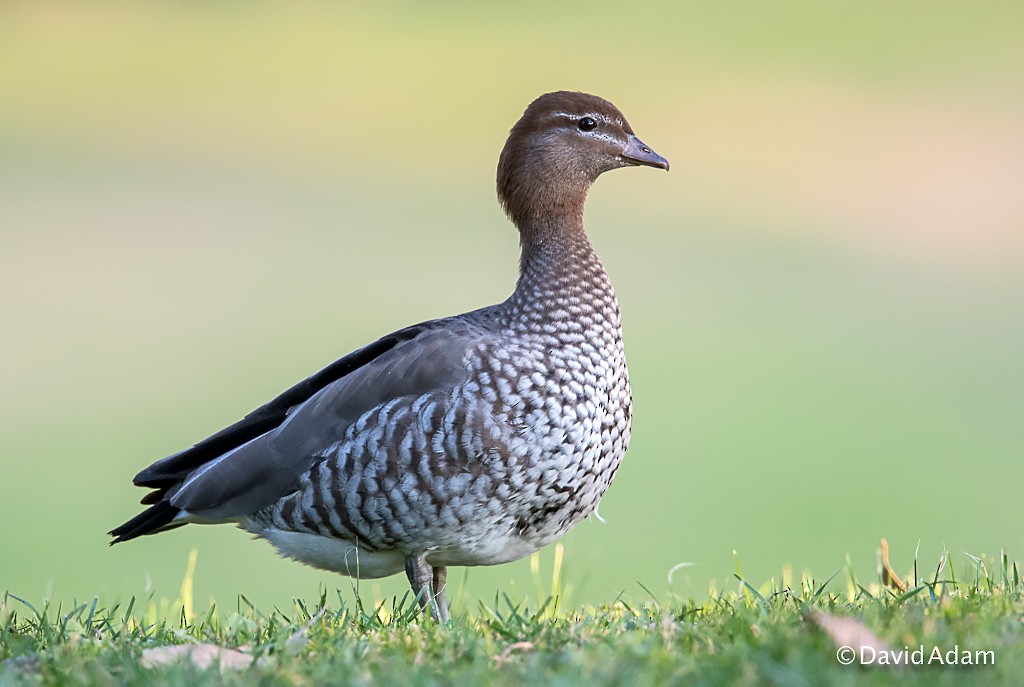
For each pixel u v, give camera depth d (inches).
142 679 216.2
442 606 303.0
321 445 288.2
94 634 261.7
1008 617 236.4
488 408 281.7
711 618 251.0
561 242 307.6
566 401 287.6
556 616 281.7
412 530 285.6
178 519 307.4
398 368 285.6
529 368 286.0
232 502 296.5
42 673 230.4
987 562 305.1
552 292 295.9
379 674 217.3
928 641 218.7
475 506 283.9
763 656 211.8
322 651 234.8
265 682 214.2
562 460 287.6
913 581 291.6
